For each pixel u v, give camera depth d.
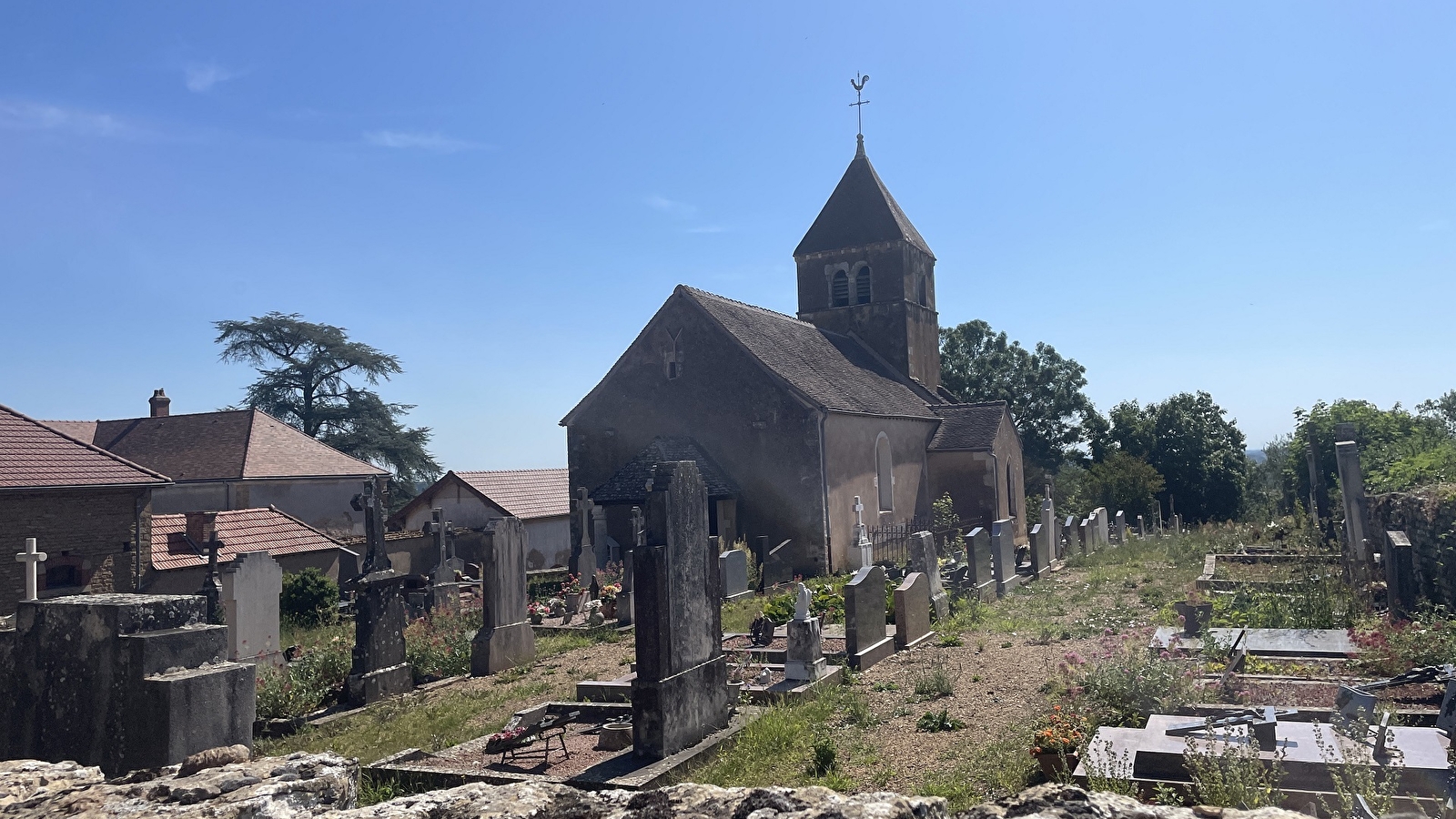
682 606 9.77
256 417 38.62
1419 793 6.38
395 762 9.57
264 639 15.75
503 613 16.02
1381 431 29.61
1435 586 13.27
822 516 27.27
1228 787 6.31
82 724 7.55
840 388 30.97
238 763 5.41
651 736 9.27
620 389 30.34
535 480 43.81
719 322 28.91
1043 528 24.31
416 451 54.84
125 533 22.97
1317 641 12.25
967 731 9.51
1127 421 53.03
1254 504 51.56
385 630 14.26
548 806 4.63
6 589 20.41
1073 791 4.17
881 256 38.62
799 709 10.88
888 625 16.28
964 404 37.94
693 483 10.27
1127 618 15.82
